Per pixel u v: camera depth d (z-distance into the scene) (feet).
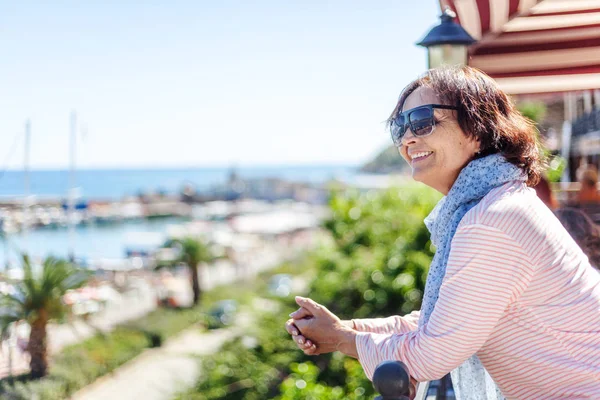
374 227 44.57
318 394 31.14
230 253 152.46
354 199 46.60
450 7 11.10
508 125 5.62
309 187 449.89
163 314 96.43
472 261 5.06
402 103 5.93
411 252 40.29
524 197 5.25
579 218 10.25
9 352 59.11
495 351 5.34
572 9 10.73
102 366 68.13
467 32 11.49
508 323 5.20
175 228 175.52
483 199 5.27
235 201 410.52
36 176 608.19
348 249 44.65
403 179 47.80
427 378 5.23
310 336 5.97
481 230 5.07
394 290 39.45
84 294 73.26
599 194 17.48
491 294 5.02
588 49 10.85
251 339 61.36
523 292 5.13
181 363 75.10
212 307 96.32
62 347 68.33
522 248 5.03
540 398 5.28
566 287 5.11
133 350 77.10
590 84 11.23
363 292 40.96
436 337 5.11
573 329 5.12
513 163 5.54
